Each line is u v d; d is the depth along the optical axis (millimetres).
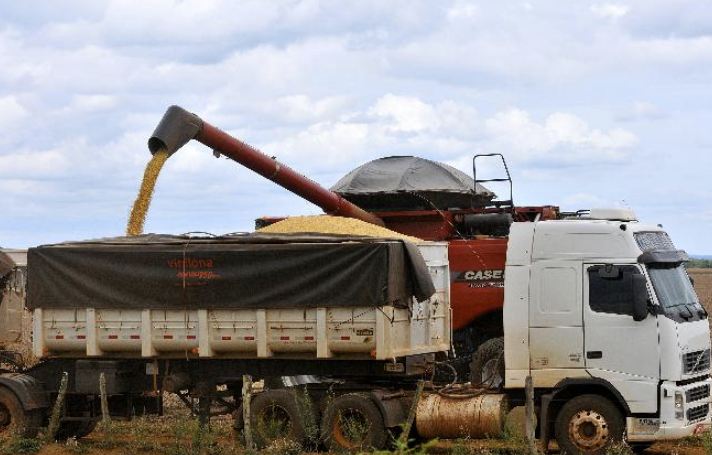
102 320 19328
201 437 18562
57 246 19656
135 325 19156
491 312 24719
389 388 18516
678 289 17469
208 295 18641
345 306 17922
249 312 18500
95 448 19234
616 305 17094
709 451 17109
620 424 16969
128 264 19125
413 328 18906
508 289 17625
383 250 17781
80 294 19422
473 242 24875
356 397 17906
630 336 16953
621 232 17203
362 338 17844
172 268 18875
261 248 18375
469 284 24797
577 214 24078
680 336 16891
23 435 19688
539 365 17391
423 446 14500
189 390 19344
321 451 18266
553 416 17422
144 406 19859
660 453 18422
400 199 28609
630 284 17016
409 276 18469
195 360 19250
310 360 18703
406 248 18359
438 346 19922
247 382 17906
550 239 17484
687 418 16875
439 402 17844
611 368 17031
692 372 17125
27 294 19656
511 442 17391
